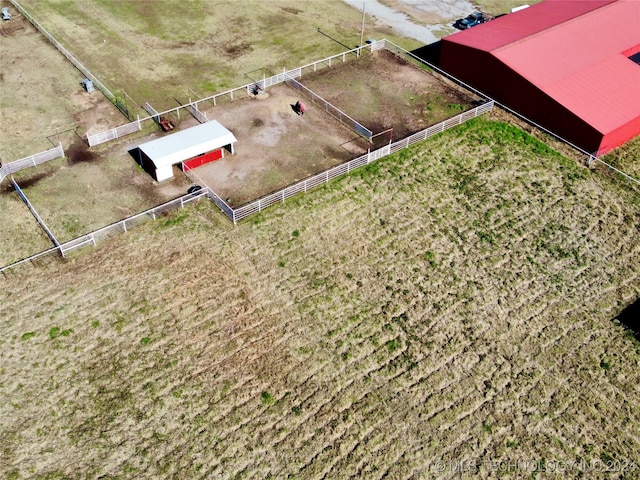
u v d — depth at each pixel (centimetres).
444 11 6338
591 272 3534
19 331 3058
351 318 3216
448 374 2991
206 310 3203
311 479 2580
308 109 4669
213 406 2808
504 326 3219
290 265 3469
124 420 2738
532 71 4578
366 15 6188
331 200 3884
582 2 5569
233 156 4162
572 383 2975
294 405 2833
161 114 4488
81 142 4231
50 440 2655
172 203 3728
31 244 3491
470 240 3697
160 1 6212
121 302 3212
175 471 2580
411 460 2662
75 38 5481
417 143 4391
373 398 2877
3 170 3881
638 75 4691
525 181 4141
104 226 3606
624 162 4344
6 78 4856
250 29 5797
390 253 3584
